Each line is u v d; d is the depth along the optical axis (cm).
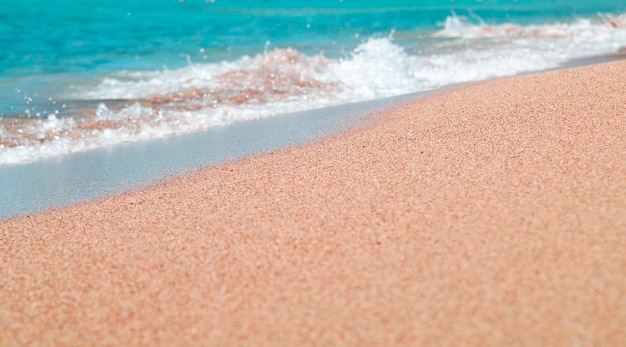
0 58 953
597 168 359
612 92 540
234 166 460
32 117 642
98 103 693
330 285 271
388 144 464
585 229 291
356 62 842
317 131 548
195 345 243
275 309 260
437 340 231
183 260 308
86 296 285
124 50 1033
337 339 238
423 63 862
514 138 435
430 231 306
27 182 471
